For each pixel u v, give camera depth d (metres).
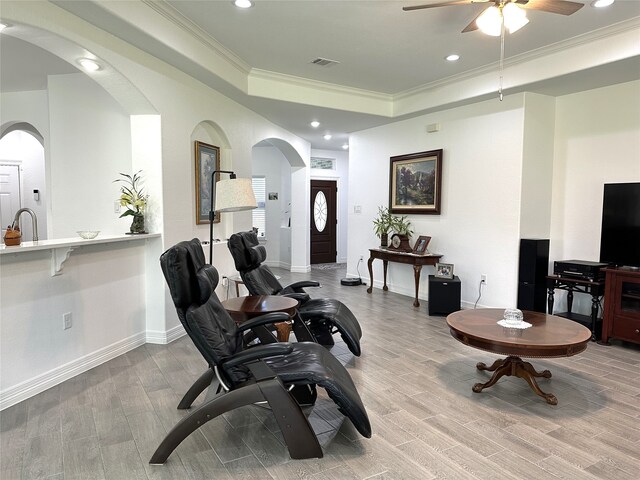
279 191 9.44
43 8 2.69
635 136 4.31
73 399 2.76
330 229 10.26
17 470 2.01
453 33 3.87
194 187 4.58
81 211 4.73
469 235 5.43
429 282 5.13
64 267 3.04
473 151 5.35
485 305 5.25
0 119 5.64
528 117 4.78
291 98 5.37
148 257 3.95
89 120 4.65
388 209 6.68
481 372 3.32
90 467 2.05
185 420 2.08
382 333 4.38
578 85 4.52
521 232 4.85
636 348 3.94
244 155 5.70
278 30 3.82
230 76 4.60
